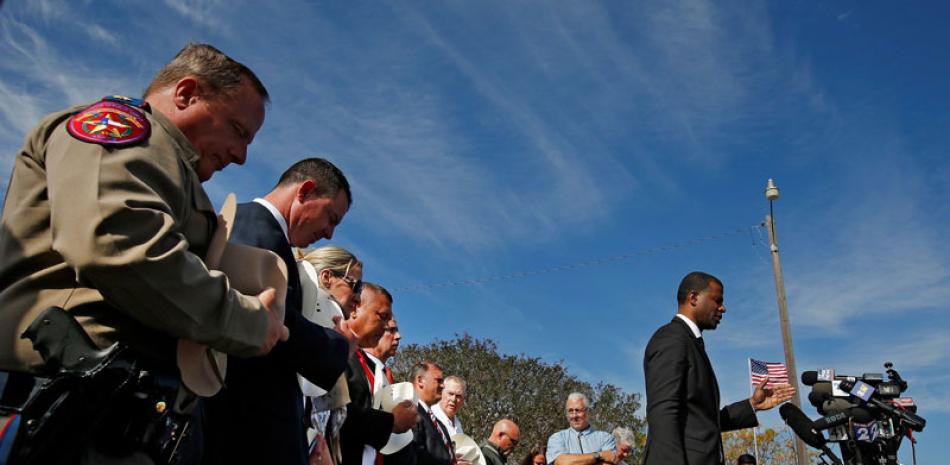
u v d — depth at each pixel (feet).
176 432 6.31
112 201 5.65
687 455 15.33
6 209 6.36
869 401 19.04
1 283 6.18
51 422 5.32
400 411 13.58
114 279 5.58
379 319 15.65
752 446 125.80
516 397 103.19
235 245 7.41
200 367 6.47
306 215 11.80
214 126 7.49
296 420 9.29
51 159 5.99
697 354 16.17
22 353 5.90
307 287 11.71
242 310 6.29
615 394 112.16
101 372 5.49
